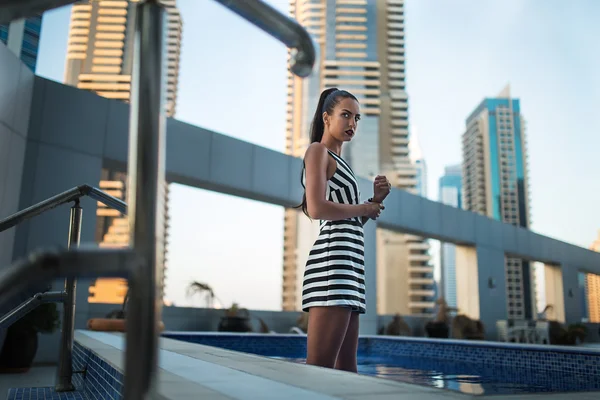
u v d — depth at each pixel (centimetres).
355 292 178
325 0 8569
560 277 2002
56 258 50
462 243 1625
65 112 784
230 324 950
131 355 57
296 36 80
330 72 8400
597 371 374
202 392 92
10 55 684
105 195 224
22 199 727
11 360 566
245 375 121
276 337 668
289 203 1130
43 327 587
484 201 15238
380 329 1436
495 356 488
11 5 52
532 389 320
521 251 1819
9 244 688
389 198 1359
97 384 210
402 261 8519
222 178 988
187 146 935
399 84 8450
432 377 398
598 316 10275
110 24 5934
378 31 8556
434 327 1187
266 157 1077
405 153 8250
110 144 830
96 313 775
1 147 667
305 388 99
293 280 8375
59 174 765
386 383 106
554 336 1257
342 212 176
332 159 189
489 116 15562
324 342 173
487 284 1638
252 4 72
